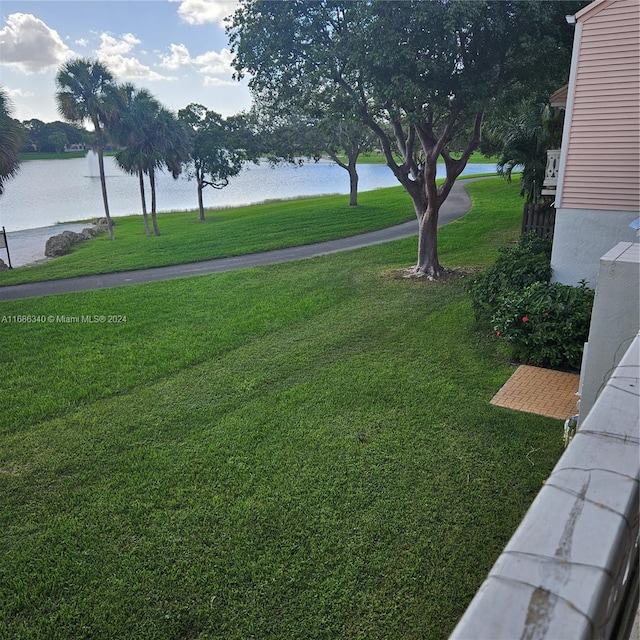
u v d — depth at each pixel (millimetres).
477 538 4559
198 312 12422
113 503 5324
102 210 52094
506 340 8703
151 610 3959
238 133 35062
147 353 9750
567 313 8328
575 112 8703
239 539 4680
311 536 4668
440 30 10922
